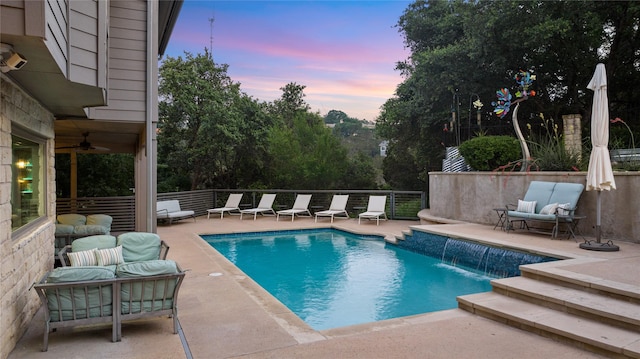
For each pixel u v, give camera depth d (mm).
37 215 5164
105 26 4371
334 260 8633
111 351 3572
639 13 12086
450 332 4035
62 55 3594
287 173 17938
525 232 8086
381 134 19453
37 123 4910
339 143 18406
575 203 7195
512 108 14352
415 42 17797
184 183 19297
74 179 11750
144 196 9719
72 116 6449
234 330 4066
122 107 6941
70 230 6809
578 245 6645
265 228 11859
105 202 11227
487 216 9320
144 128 7965
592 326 3816
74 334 3998
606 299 4223
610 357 3400
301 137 18406
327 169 17344
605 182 6203
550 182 7895
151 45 7059
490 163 9867
